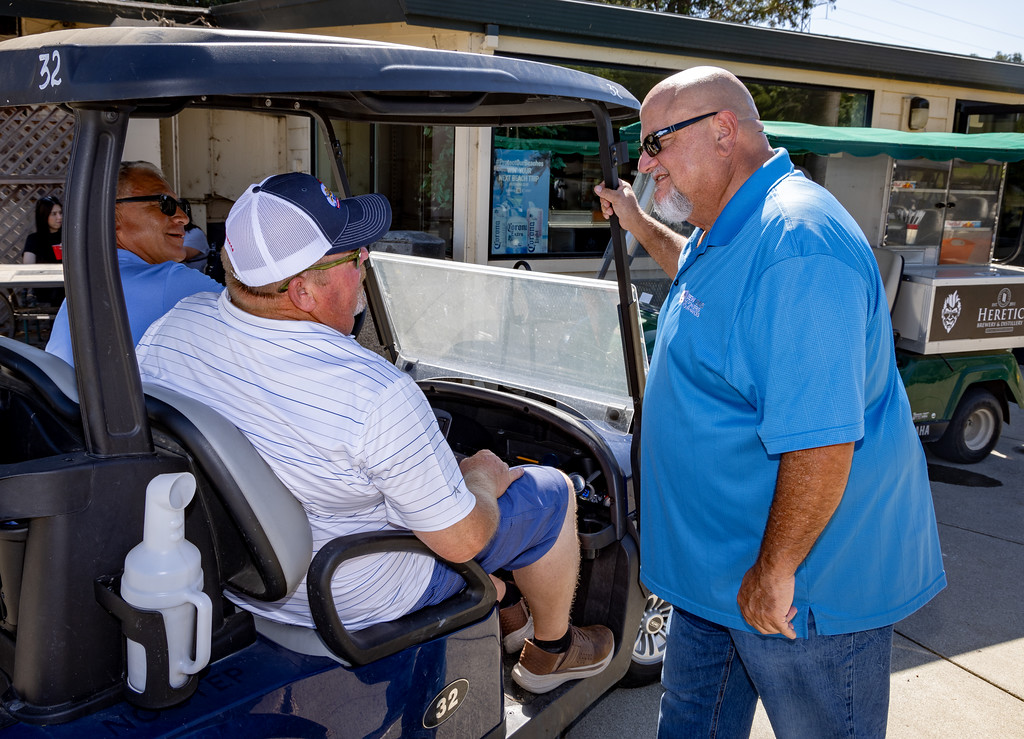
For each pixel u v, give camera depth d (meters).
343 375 1.44
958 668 3.07
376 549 1.53
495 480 1.83
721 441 1.68
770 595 1.58
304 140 7.82
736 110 1.73
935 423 5.04
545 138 6.85
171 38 1.23
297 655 1.51
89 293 1.24
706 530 1.76
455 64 1.49
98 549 1.26
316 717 1.45
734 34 7.00
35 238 6.00
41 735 1.24
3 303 5.92
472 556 1.61
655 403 1.84
